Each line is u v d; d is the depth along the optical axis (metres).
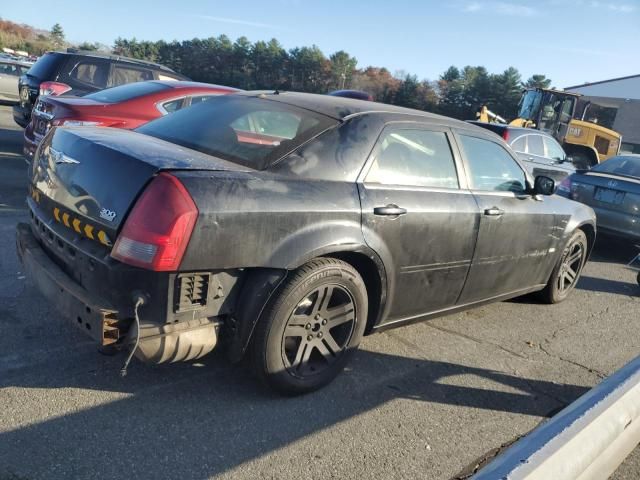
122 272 2.52
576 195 8.11
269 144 3.16
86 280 2.69
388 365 3.74
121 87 7.06
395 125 3.57
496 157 4.34
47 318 3.68
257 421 2.91
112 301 2.58
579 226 5.27
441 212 3.62
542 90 18.16
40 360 3.19
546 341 4.55
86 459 2.47
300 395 3.19
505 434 3.14
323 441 2.83
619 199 7.66
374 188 3.30
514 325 4.81
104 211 2.63
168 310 2.59
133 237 2.49
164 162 2.69
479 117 15.82
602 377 4.01
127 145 2.92
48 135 3.46
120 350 2.71
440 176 3.80
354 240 3.12
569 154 18.08
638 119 42.84
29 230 3.40
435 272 3.74
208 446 2.66
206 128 3.45
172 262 2.49
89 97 6.78
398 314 3.66
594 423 1.83
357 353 3.84
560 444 1.65
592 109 40.62
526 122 16.73
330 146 3.21
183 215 2.49
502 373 3.87
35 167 3.39
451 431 3.09
